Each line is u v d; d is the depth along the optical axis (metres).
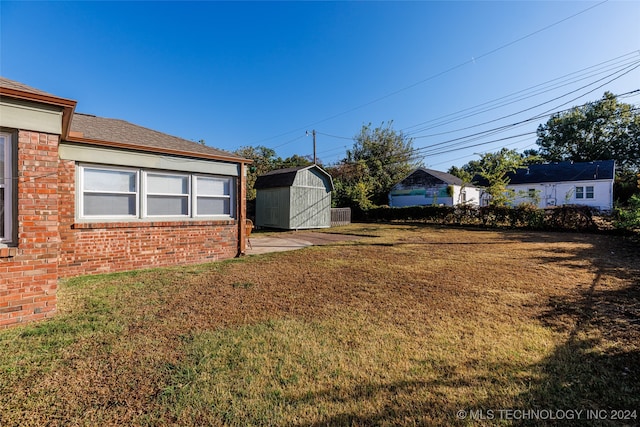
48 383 2.25
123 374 2.39
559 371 2.42
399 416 1.92
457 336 3.11
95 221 5.88
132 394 2.13
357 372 2.44
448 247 9.60
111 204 6.09
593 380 2.29
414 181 27.11
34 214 3.50
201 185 7.38
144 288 4.87
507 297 4.41
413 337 3.09
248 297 4.45
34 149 3.51
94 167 5.88
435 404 2.03
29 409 1.95
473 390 2.19
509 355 2.69
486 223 17.42
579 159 33.97
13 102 3.38
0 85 3.34
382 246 9.93
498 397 2.10
